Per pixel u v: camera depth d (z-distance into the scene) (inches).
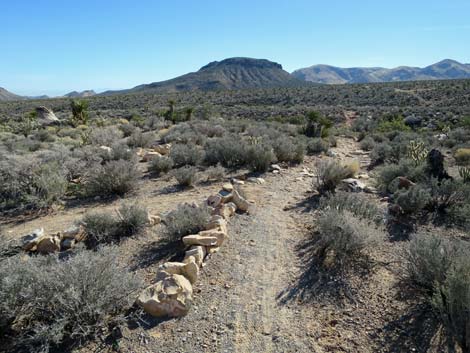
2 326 129.7
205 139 640.4
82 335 129.6
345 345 134.0
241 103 2395.4
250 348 133.0
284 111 1732.3
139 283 155.2
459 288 126.2
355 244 196.4
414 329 139.6
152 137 676.7
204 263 195.5
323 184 346.6
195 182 376.5
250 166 435.2
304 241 228.4
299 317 151.7
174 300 150.4
